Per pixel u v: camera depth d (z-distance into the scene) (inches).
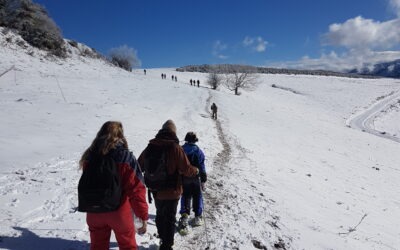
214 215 294.0
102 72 1932.8
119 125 157.6
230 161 544.1
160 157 194.4
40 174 332.2
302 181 532.4
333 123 2003.0
